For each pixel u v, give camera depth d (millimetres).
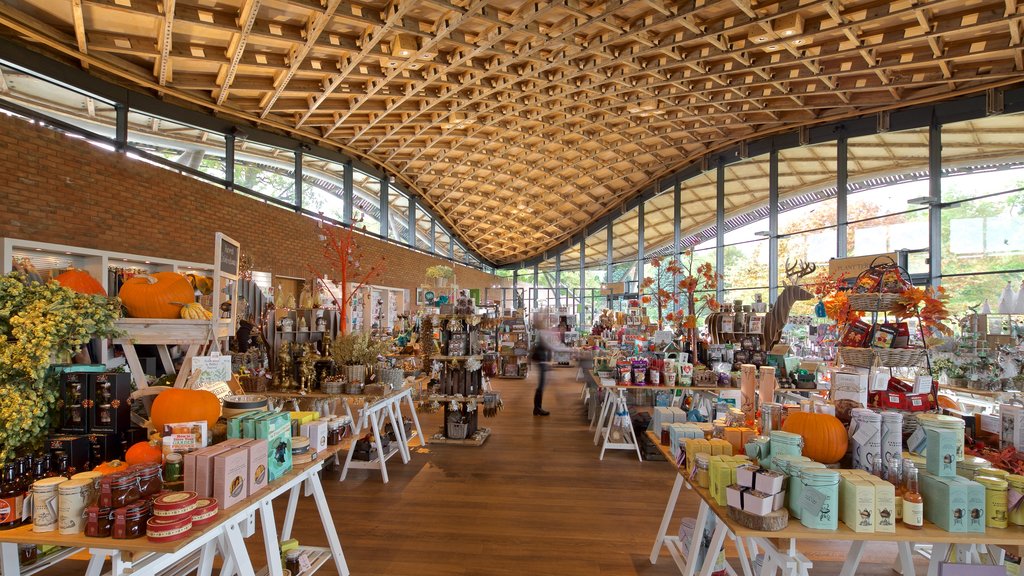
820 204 11320
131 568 1724
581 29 7172
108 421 2145
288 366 4539
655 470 4895
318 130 10531
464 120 10664
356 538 3352
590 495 4199
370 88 8414
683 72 8680
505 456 5395
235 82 7582
